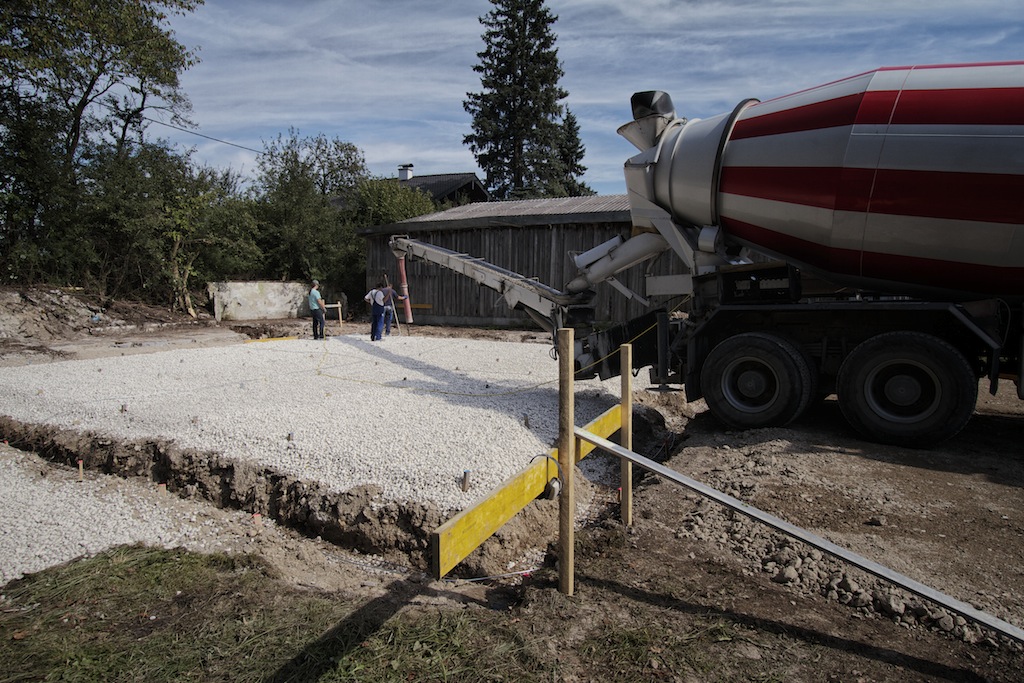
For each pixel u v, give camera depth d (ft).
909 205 17.47
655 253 26.45
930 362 18.76
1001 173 16.20
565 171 136.05
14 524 14.62
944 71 17.72
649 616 10.58
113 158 59.67
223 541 14.19
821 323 21.95
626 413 14.17
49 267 55.47
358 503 14.74
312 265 75.77
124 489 17.08
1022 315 18.20
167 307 63.36
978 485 16.06
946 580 11.35
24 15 50.37
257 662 9.32
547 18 126.93
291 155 78.48
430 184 110.73
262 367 33.01
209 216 64.85
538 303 29.14
